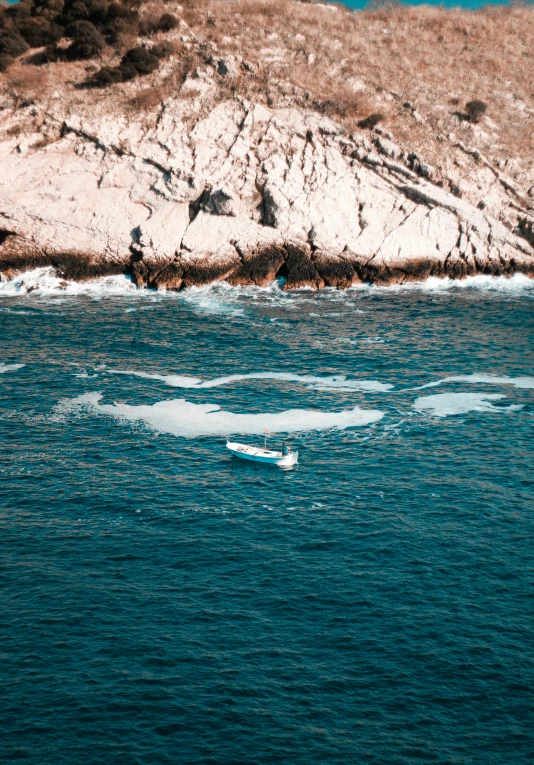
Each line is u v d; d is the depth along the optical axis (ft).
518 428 165.48
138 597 111.45
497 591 112.57
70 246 289.53
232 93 320.70
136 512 133.90
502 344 219.61
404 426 167.22
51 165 306.96
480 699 94.02
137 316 248.11
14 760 85.56
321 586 113.60
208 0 373.61
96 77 330.95
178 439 161.89
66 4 358.84
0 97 328.49
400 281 287.07
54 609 108.78
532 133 332.39
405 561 119.44
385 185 301.22
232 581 115.03
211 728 89.81
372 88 335.88
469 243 290.56
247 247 286.05
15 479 144.77
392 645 102.12
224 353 213.66
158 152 304.91
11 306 258.78
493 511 133.28
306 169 301.02
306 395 184.85
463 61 366.22
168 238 288.92
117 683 95.96
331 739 88.53
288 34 356.18
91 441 160.56
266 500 137.90
